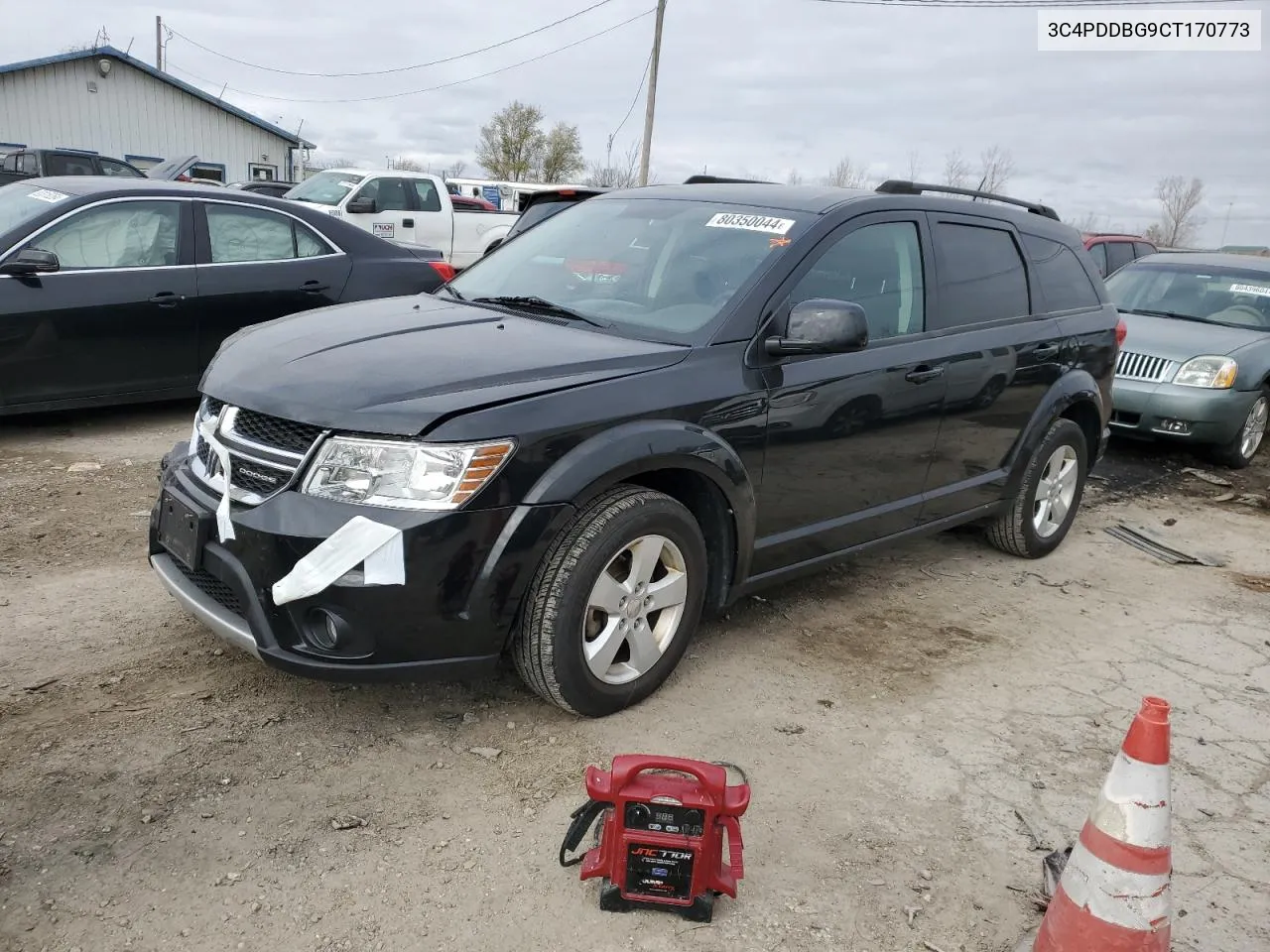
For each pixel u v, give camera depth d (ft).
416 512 9.10
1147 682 13.12
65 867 8.14
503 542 9.45
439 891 8.20
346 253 24.29
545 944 7.70
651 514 10.48
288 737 10.22
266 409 9.70
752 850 9.01
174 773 9.48
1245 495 23.82
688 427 10.77
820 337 11.12
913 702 12.02
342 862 8.45
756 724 11.16
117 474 18.56
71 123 105.09
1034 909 8.52
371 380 9.70
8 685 10.83
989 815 9.82
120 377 21.01
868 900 8.48
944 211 14.83
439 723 10.67
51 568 14.06
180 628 12.42
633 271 12.91
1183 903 8.75
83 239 20.49
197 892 7.98
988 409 15.12
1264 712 12.50
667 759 7.97
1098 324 17.60
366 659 9.36
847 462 12.98
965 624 14.61
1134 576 17.35
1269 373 25.63
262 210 23.02
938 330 14.28
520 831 9.00
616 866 7.98
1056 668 13.33
